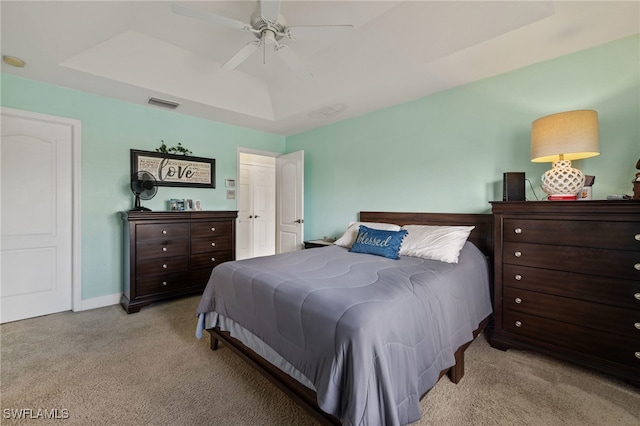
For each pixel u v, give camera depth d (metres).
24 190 2.69
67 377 1.79
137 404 1.55
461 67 2.43
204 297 2.09
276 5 1.63
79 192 2.91
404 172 3.23
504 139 2.53
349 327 1.15
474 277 2.10
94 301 3.02
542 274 1.94
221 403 1.56
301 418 1.45
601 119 2.08
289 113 3.64
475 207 2.70
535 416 1.44
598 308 1.73
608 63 2.05
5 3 1.70
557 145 1.89
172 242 3.15
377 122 3.48
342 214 3.93
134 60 2.64
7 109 2.54
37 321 2.65
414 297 1.45
